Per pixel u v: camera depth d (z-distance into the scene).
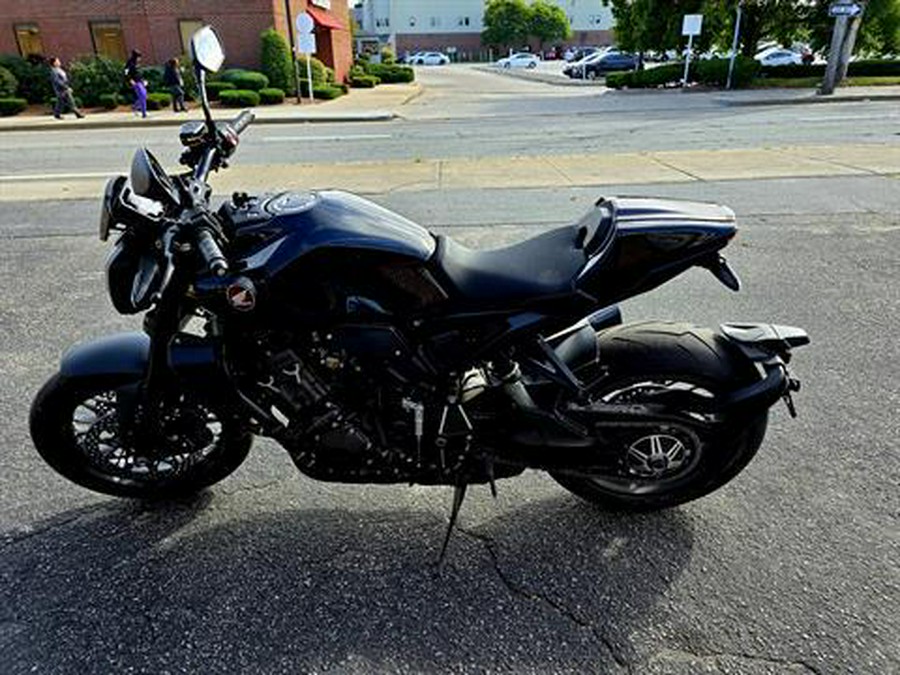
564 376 2.12
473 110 18.20
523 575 2.28
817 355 3.71
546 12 81.56
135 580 2.28
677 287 4.73
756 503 2.59
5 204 7.43
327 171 8.81
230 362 2.20
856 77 24.05
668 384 2.29
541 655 1.98
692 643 2.00
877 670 1.89
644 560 2.33
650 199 2.16
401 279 2.02
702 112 15.52
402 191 7.57
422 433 2.19
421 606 2.17
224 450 2.62
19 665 1.97
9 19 24.23
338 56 30.70
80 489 2.74
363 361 2.09
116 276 2.07
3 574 2.30
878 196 6.87
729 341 2.24
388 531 2.50
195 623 2.11
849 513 2.52
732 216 2.06
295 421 2.20
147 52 24.48
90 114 19.58
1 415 3.27
